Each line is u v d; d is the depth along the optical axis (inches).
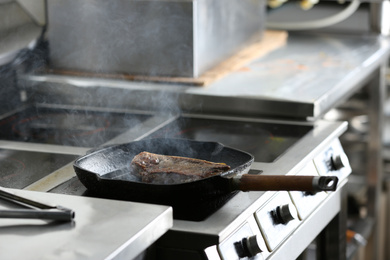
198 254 57.0
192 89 93.0
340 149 84.3
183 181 60.6
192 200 59.6
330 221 85.1
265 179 57.9
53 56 98.1
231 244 58.8
